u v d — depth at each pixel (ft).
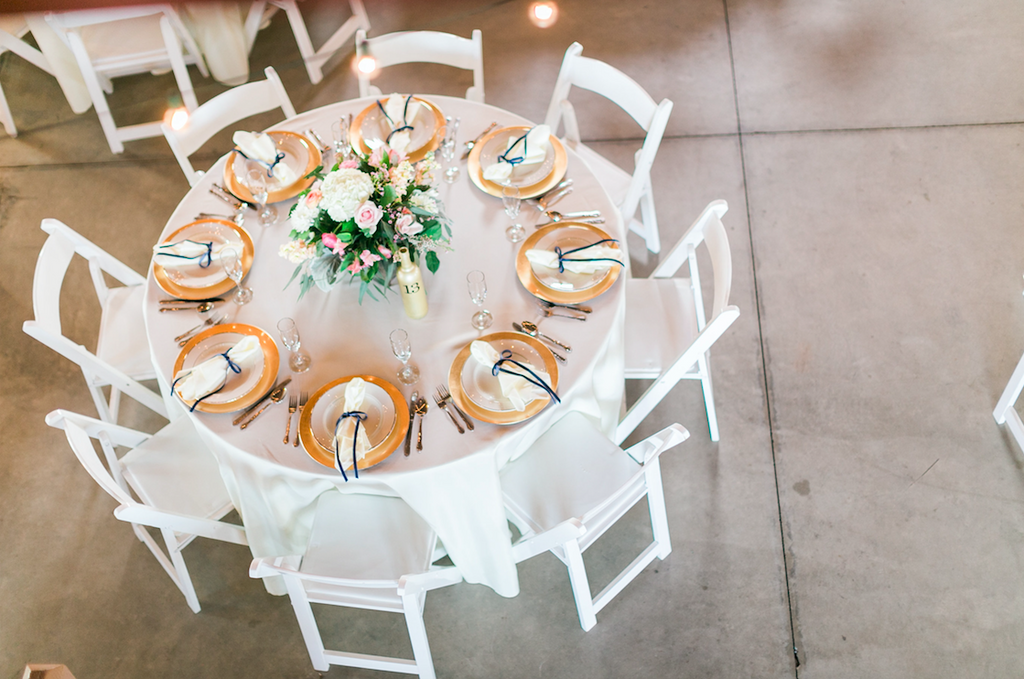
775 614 8.70
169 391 8.29
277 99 10.22
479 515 7.34
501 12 15.60
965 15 14.78
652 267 11.90
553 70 14.75
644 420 10.36
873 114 13.46
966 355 10.57
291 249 6.84
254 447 7.00
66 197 13.38
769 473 9.78
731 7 15.43
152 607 9.21
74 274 12.55
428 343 7.57
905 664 8.27
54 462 10.50
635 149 13.42
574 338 7.50
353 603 7.44
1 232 13.05
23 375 11.42
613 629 8.70
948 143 12.91
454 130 9.41
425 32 10.44
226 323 7.84
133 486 8.14
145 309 7.99
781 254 11.82
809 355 10.76
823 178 12.67
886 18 14.96
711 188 12.71
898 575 8.86
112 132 12.10
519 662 8.57
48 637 9.07
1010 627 8.41
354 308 7.88
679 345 8.84
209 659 8.81
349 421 6.73
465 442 6.91
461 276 8.02
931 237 11.79
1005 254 11.51
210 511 8.07
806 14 15.19
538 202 8.61
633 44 14.97
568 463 7.90
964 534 9.09
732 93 14.01
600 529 7.67
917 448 9.81
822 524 9.32
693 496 9.65
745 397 10.44
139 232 12.97
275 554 8.21
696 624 8.69
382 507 7.82
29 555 9.70
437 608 8.96
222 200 8.91
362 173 6.55
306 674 8.63
